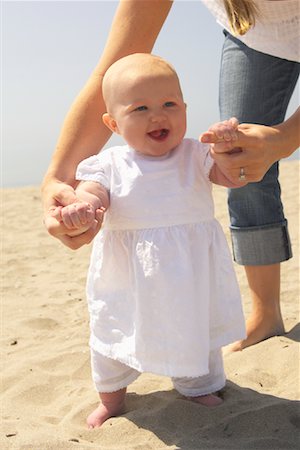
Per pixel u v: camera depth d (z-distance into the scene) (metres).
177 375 2.18
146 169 2.25
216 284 2.28
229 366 2.83
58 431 2.35
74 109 2.53
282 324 3.14
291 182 9.42
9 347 3.46
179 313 2.18
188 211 2.24
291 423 2.31
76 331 3.64
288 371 2.73
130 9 2.61
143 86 2.20
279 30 2.59
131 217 2.25
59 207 2.12
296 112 2.19
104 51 2.62
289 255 3.10
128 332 2.27
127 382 2.41
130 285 2.27
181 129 2.25
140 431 2.30
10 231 7.51
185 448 2.17
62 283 4.95
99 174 2.28
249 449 2.15
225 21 2.73
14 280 5.14
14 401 2.73
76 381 2.92
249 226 3.06
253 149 2.02
